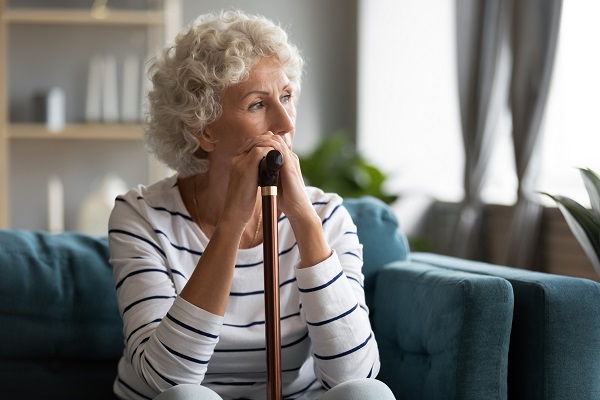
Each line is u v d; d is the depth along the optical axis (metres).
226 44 1.80
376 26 5.50
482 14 4.43
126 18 5.24
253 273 1.85
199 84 1.81
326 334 1.70
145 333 1.71
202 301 1.64
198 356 1.63
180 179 1.97
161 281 1.80
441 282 1.95
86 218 5.17
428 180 5.51
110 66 5.36
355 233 1.96
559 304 1.84
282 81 1.80
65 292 2.12
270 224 1.53
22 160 5.56
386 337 2.20
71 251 2.18
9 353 2.07
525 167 4.02
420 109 5.52
